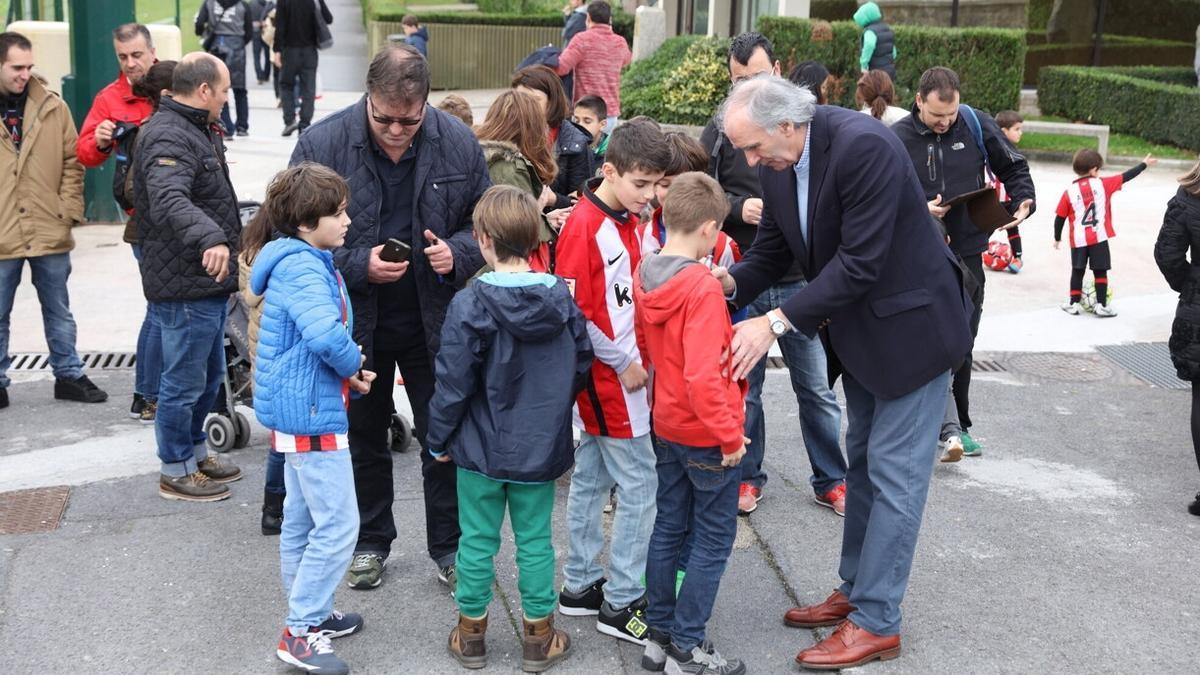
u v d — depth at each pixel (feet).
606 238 12.58
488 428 11.88
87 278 28.14
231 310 18.38
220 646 12.94
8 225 19.58
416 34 60.29
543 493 12.20
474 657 12.57
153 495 16.97
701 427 11.71
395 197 13.38
